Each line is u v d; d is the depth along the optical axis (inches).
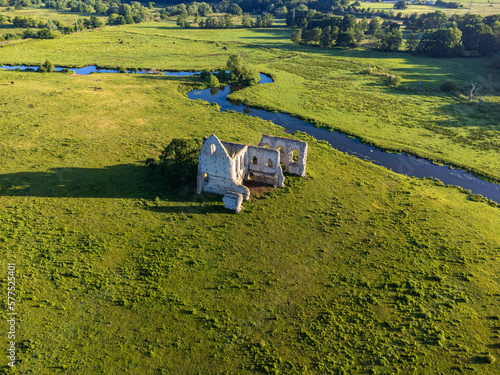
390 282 1525.6
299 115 3380.9
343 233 1817.2
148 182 2194.9
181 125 3043.8
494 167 2502.5
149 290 1457.9
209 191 2118.6
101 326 1304.1
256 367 1194.6
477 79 4446.4
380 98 3850.9
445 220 1920.5
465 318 1363.2
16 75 4165.8
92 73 4483.3
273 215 1937.7
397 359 1217.4
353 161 2539.4
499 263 1626.5
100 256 1616.6
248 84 4244.6
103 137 2768.2
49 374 1138.0
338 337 1300.4
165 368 1177.4
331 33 6225.4
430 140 2906.0
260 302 1432.1
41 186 2105.1
